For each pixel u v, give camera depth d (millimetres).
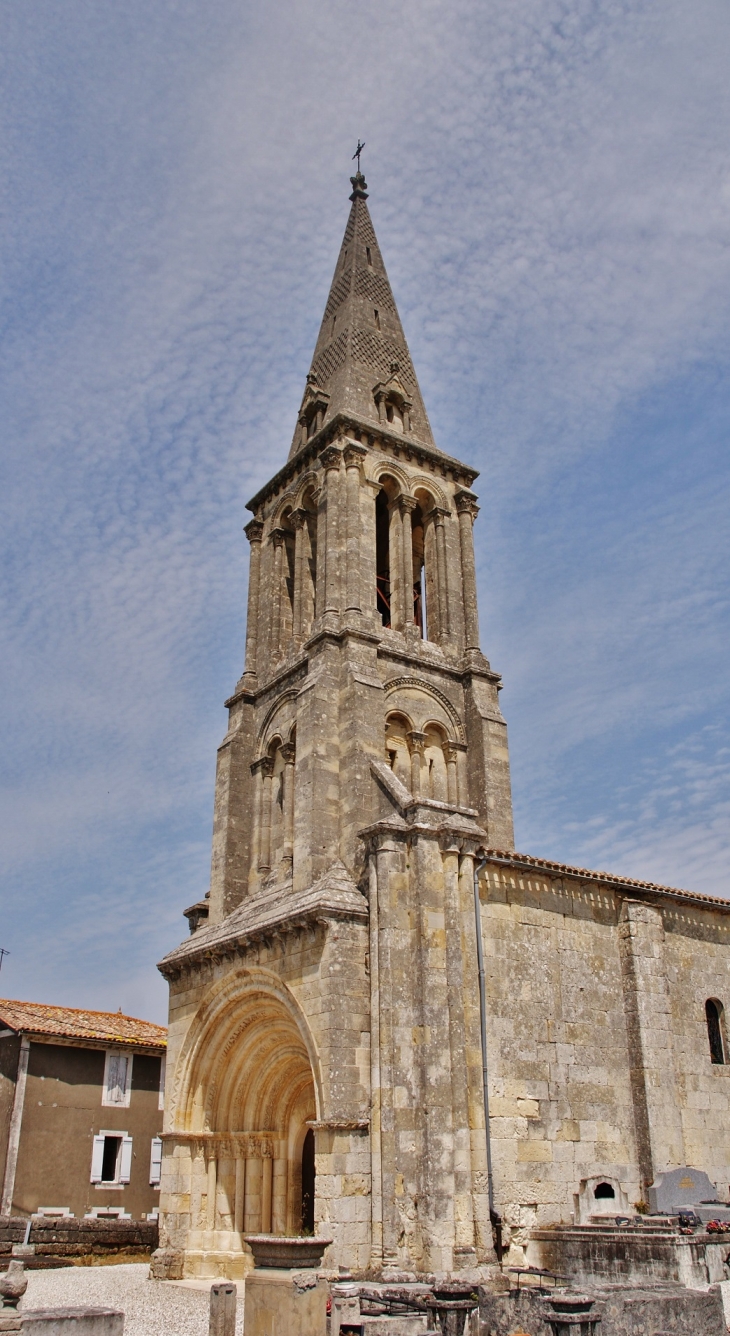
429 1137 21594
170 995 29844
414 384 39656
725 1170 27922
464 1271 20625
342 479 33094
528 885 26641
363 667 29875
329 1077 22344
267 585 36344
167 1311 20375
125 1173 35844
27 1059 35031
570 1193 24047
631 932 28000
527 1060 24609
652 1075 26562
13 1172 33312
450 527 35469
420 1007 22906
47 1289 23812
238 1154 27328
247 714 34125
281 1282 14578
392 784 26531
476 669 32656
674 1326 15820
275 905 27078
